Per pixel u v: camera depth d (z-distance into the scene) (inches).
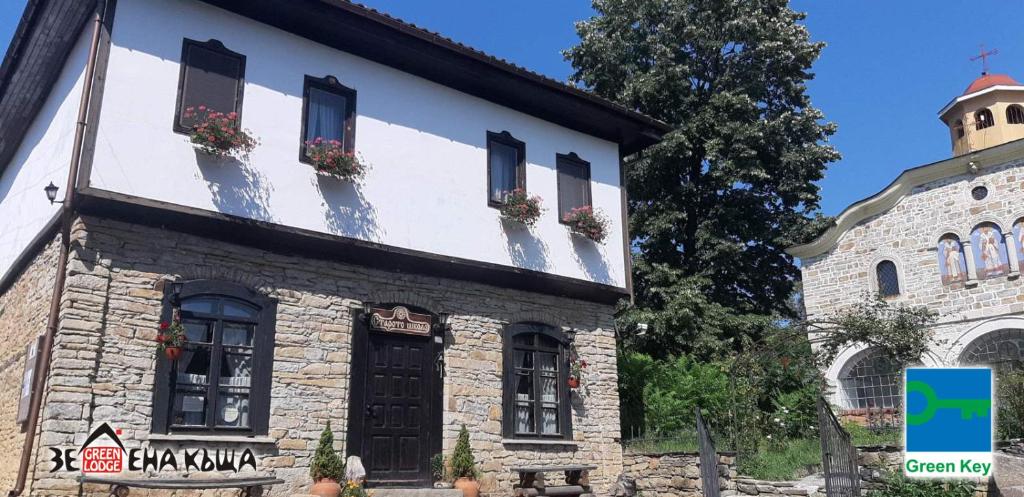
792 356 660.7
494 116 550.6
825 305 892.0
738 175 885.8
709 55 943.0
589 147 608.1
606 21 973.8
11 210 538.6
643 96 907.4
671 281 871.7
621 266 601.3
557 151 583.8
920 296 827.4
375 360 458.3
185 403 385.7
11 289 480.7
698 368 731.4
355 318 454.6
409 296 481.1
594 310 581.3
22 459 352.5
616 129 622.2
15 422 396.8
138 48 398.3
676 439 586.6
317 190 446.9
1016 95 1023.6
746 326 855.1
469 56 507.5
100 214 376.8
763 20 920.3
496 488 478.3
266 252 428.1
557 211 570.3
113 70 387.5
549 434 526.3
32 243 427.5
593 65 977.5
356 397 443.2
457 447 460.4
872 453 472.4
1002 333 781.9
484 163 535.2
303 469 412.5
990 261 789.2
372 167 474.0
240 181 417.4
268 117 436.8
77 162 370.9
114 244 379.2
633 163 927.7
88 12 424.5
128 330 374.3
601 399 562.3
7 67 478.9
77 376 355.6
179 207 391.9
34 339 388.2
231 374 403.2
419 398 471.2
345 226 453.1
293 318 429.1
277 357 417.4
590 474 537.6
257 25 445.4
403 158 490.6
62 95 451.5
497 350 513.3
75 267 365.1
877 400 844.6
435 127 512.7
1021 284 764.0
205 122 408.5
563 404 539.8
